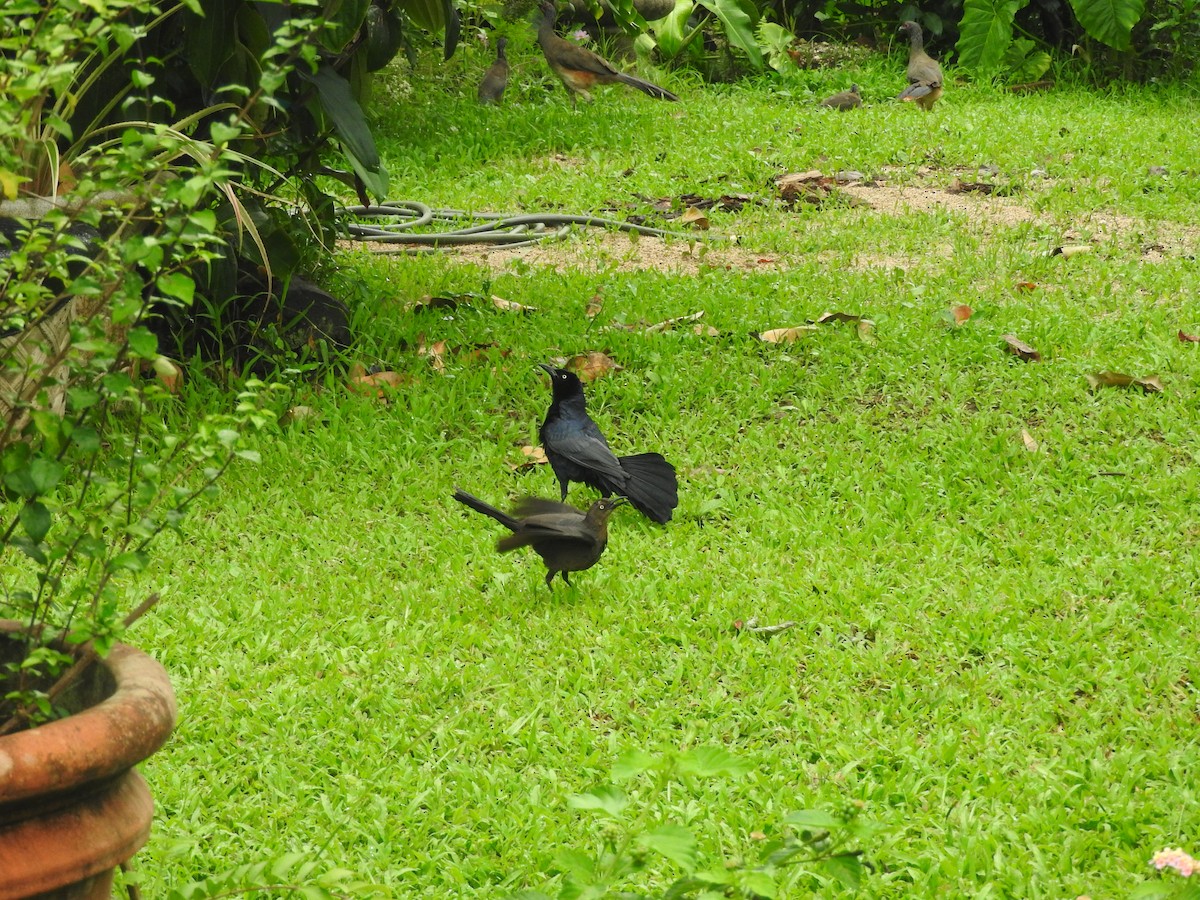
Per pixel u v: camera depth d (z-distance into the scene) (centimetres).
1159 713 568
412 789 516
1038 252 1245
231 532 740
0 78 321
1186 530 748
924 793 515
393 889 453
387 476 817
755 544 734
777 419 905
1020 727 561
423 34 2059
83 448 347
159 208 346
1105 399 912
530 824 493
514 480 826
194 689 583
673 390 929
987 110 2070
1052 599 665
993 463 830
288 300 973
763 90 2291
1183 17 2328
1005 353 988
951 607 663
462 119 1897
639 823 363
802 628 645
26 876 297
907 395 930
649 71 2281
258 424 354
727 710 574
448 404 899
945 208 1448
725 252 1320
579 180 1609
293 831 487
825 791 510
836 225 1391
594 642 632
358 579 693
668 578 707
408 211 1475
